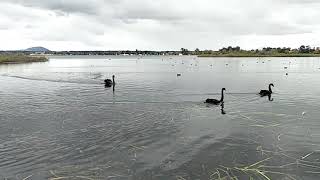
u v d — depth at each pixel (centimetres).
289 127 2348
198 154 1786
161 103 3409
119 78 6762
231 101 3572
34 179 1488
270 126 2381
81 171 1570
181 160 1702
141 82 5850
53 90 4575
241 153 1797
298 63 14100
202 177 1496
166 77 7038
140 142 2000
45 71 9006
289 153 1794
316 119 2608
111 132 2228
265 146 1914
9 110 3034
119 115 2778
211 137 2103
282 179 1466
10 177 1509
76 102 3484
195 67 11762
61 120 2595
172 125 2419
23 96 3962
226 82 5831
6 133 2212
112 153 1809
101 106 3228
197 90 4597
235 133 2194
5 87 4962
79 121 2555
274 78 6706
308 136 2112
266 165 1623
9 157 1756
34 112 2922
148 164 1652
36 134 2184
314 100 3634
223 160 1697
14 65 12319
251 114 2819
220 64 13975
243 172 1543
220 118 2659
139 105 3284
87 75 7594
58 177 1502
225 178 1481
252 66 11925
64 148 1895
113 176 1512
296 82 5834
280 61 16625
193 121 2548
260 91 4238
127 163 1664
